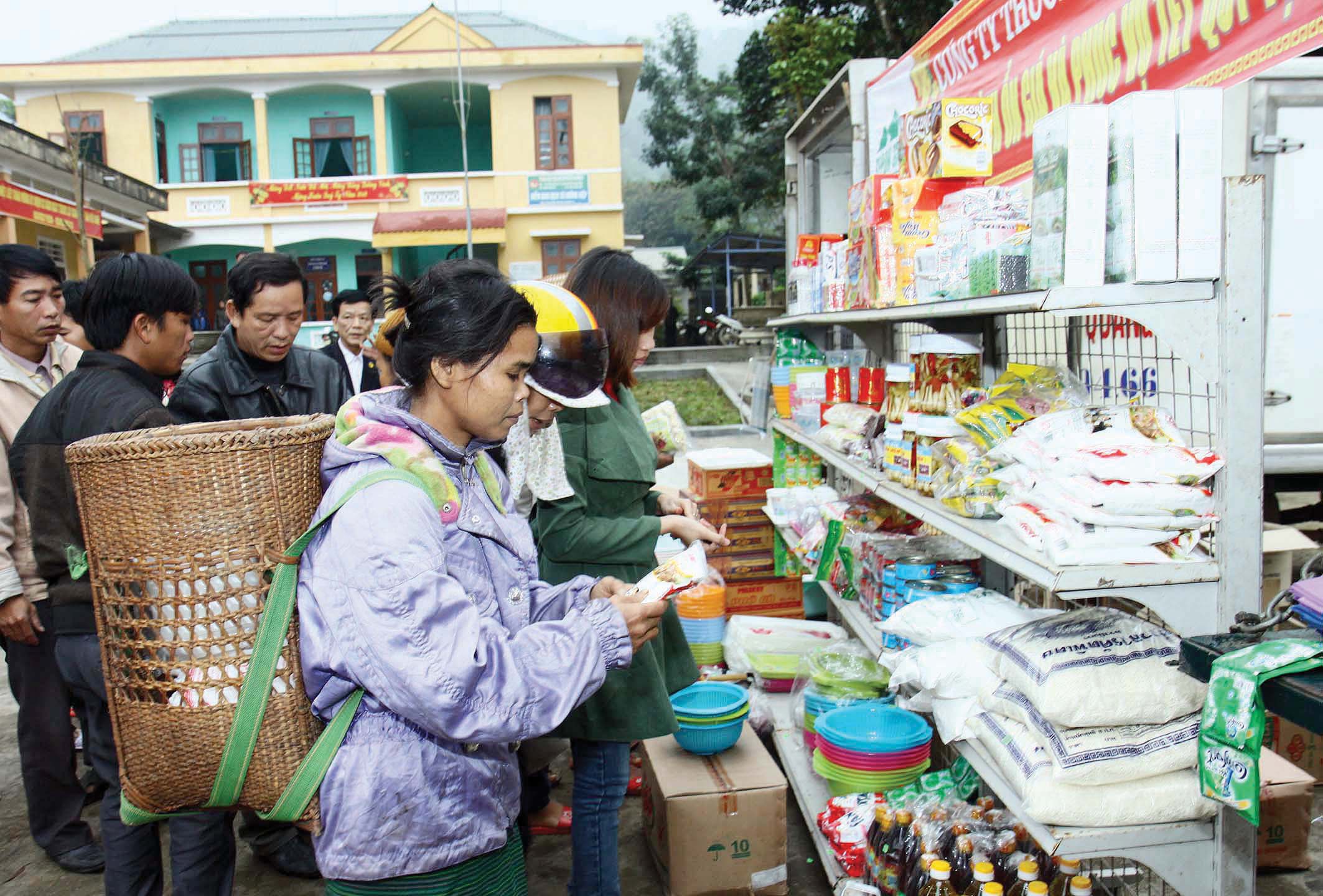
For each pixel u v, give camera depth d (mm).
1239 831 1586
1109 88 2350
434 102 23234
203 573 1245
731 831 2477
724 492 4070
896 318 2596
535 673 1262
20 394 2824
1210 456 1668
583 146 21453
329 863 1287
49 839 2881
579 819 2146
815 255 4230
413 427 1336
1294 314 2357
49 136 21062
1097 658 1690
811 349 4375
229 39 27094
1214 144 1626
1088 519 1616
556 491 2051
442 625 1196
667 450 3490
